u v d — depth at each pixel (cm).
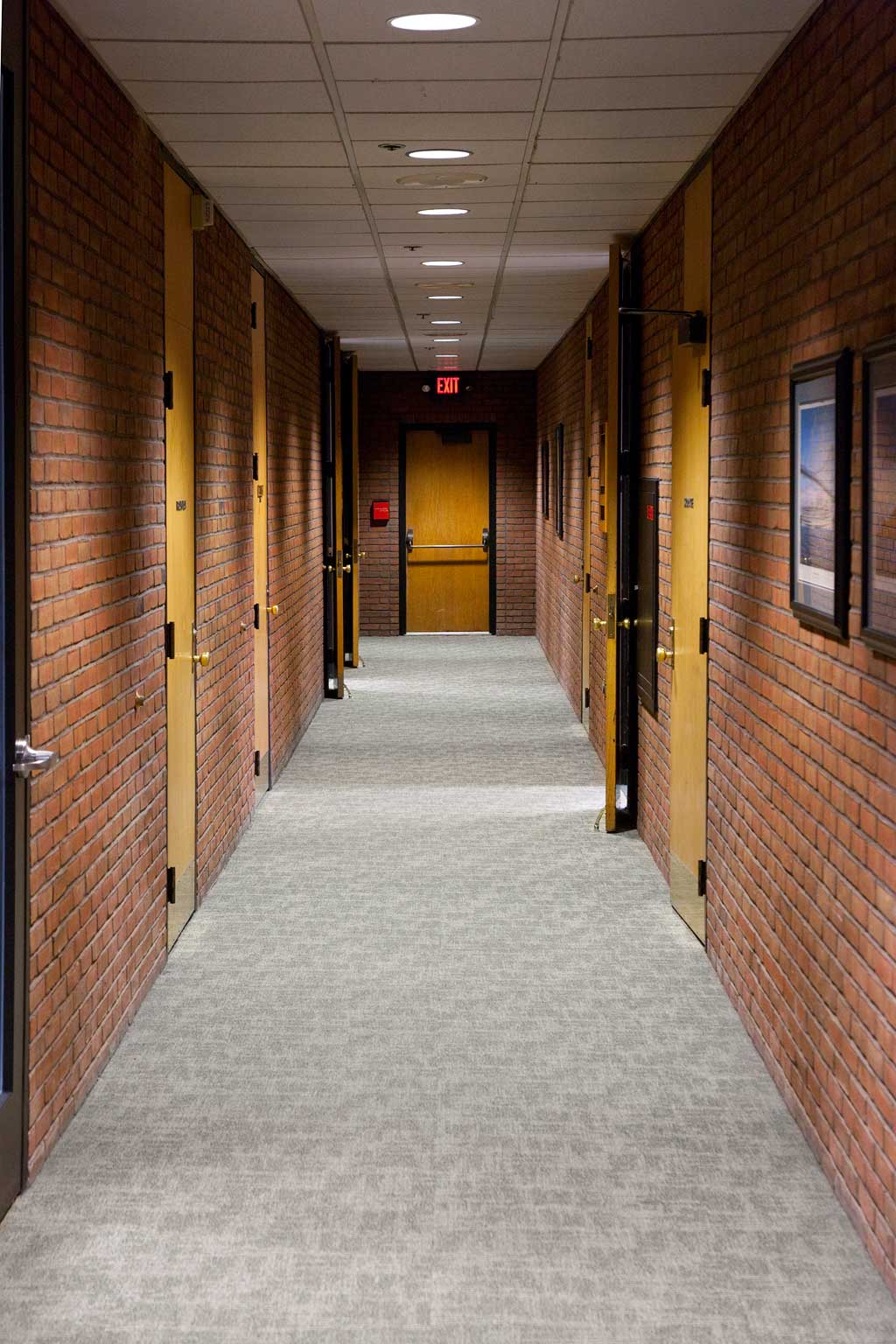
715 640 477
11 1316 271
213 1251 295
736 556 440
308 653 988
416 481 1544
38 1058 326
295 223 618
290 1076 387
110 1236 301
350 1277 285
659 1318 271
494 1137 350
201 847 555
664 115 438
